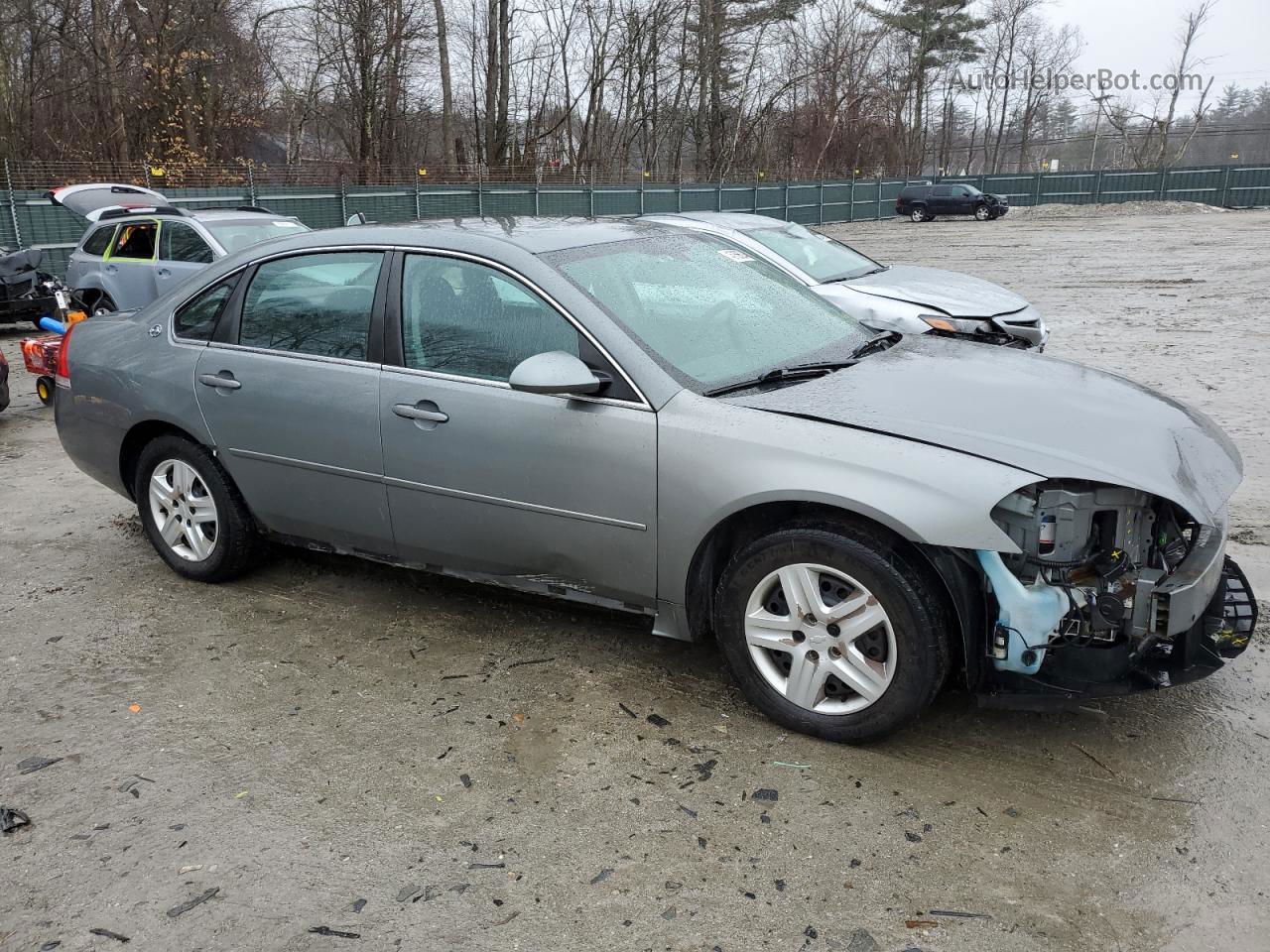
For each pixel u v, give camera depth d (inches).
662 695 149.1
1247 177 2053.4
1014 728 137.8
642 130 2059.5
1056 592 120.5
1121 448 125.8
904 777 127.0
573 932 102.6
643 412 138.5
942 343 173.0
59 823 122.6
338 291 168.1
